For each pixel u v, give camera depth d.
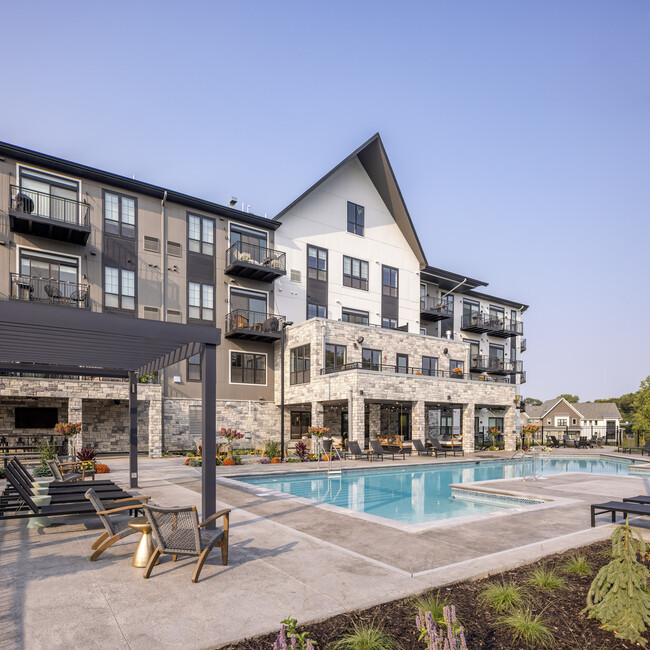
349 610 4.32
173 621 4.07
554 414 64.19
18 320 5.48
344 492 13.69
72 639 3.74
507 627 4.08
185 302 24.45
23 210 19.47
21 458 16.20
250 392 26.41
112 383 20.64
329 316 29.69
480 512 10.97
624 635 3.92
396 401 24.77
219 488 11.49
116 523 6.27
